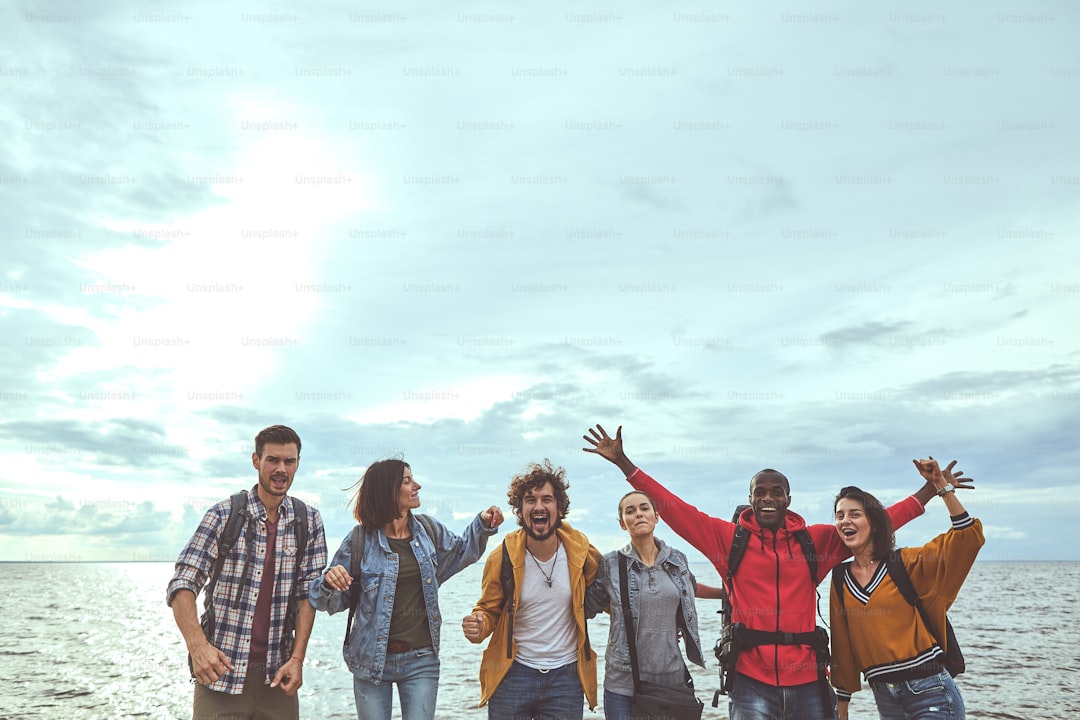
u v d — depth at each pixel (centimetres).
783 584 557
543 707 577
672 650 572
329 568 533
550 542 595
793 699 536
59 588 7938
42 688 1623
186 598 493
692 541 593
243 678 503
